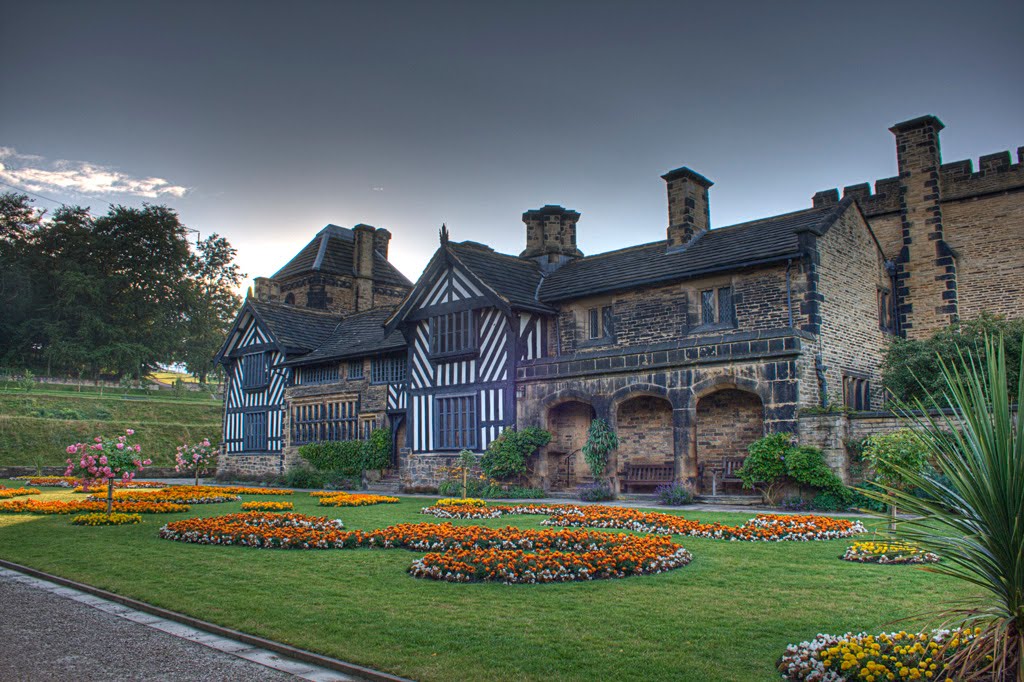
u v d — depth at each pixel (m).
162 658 5.77
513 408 21.12
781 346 16.08
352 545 10.64
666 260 20.89
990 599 4.84
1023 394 4.47
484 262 23.31
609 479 18.50
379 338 27.92
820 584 7.70
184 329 56.12
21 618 7.00
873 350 20.31
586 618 6.49
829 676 4.86
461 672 5.20
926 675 4.71
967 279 21.38
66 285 49.69
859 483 15.06
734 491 18.03
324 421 28.66
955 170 21.88
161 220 54.78
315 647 5.84
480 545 10.07
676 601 7.05
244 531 11.33
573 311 22.28
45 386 47.44
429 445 23.59
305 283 36.84
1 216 55.38
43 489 23.30
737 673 5.10
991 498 4.43
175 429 40.19
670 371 17.70
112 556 9.97
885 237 22.86
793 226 19.20
